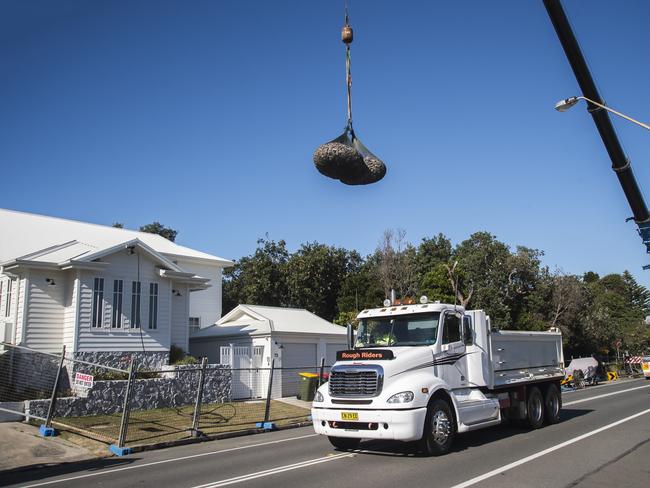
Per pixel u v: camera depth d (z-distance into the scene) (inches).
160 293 824.3
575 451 392.8
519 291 1802.4
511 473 321.7
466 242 2103.8
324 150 283.6
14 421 577.3
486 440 455.8
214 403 765.9
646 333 2374.5
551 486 290.0
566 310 1850.4
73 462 431.2
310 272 1843.0
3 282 776.9
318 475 331.3
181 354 842.8
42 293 735.7
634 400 798.5
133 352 774.5
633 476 312.8
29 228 952.9
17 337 717.9
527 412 519.2
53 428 529.3
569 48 426.6
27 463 421.7
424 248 2315.5
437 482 301.1
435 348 420.8
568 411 674.2
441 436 388.8
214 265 1217.4
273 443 497.7
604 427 516.1
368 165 302.4
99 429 557.0
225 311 1941.4
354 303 1772.9
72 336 727.7
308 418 690.2
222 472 358.3
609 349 2111.2
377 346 443.5
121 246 773.3
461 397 437.7
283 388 909.8
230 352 837.2
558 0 404.8
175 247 1163.3
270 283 1819.6
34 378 701.9
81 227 1047.0
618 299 3029.0
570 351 1971.0
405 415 362.6
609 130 472.1
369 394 378.3
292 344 945.5
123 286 781.9
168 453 467.8
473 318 472.4
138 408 682.2
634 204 517.0
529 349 554.6
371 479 313.4
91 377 543.8
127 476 362.3
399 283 1759.4
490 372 471.5
